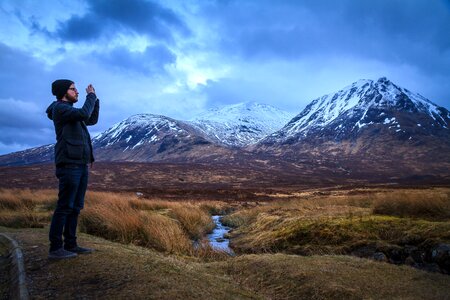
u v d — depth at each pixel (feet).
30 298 12.63
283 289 18.71
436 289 17.62
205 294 13.94
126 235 29.55
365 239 29.45
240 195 151.84
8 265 16.89
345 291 17.26
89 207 36.06
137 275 14.78
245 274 21.35
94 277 14.55
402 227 29.68
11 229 29.30
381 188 188.14
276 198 133.49
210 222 56.49
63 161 16.31
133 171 301.02
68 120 16.38
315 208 51.52
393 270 20.70
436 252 24.06
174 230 33.73
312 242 31.99
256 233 41.39
